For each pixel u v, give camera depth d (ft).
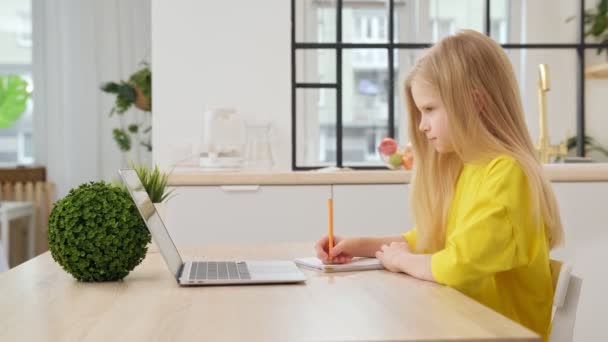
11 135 18.10
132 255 4.08
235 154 10.16
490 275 4.28
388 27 11.99
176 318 3.07
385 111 12.05
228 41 11.16
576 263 8.70
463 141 4.57
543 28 12.07
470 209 4.29
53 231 4.04
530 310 4.47
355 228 8.86
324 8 11.85
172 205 8.73
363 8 11.93
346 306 3.29
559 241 4.63
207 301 3.45
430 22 12.05
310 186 8.81
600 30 12.07
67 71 17.56
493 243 4.09
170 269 4.05
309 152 11.87
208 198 8.76
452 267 4.01
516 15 12.07
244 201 8.77
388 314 3.10
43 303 3.45
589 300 8.68
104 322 3.01
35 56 17.62
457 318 3.00
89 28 17.51
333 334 2.74
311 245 5.78
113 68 17.54
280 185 8.81
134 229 4.09
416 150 5.10
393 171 8.92
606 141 12.11
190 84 11.10
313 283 3.96
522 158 4.45
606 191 8.74
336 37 11.89
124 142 15.47
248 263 4.61
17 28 17.98
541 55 12.10
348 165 11.96
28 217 17.35
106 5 17.48
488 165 4.48
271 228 8.80
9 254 17.15
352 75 11.97
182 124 11.10
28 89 18.06
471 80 4.58
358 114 12.00
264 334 2.76
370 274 4.33
